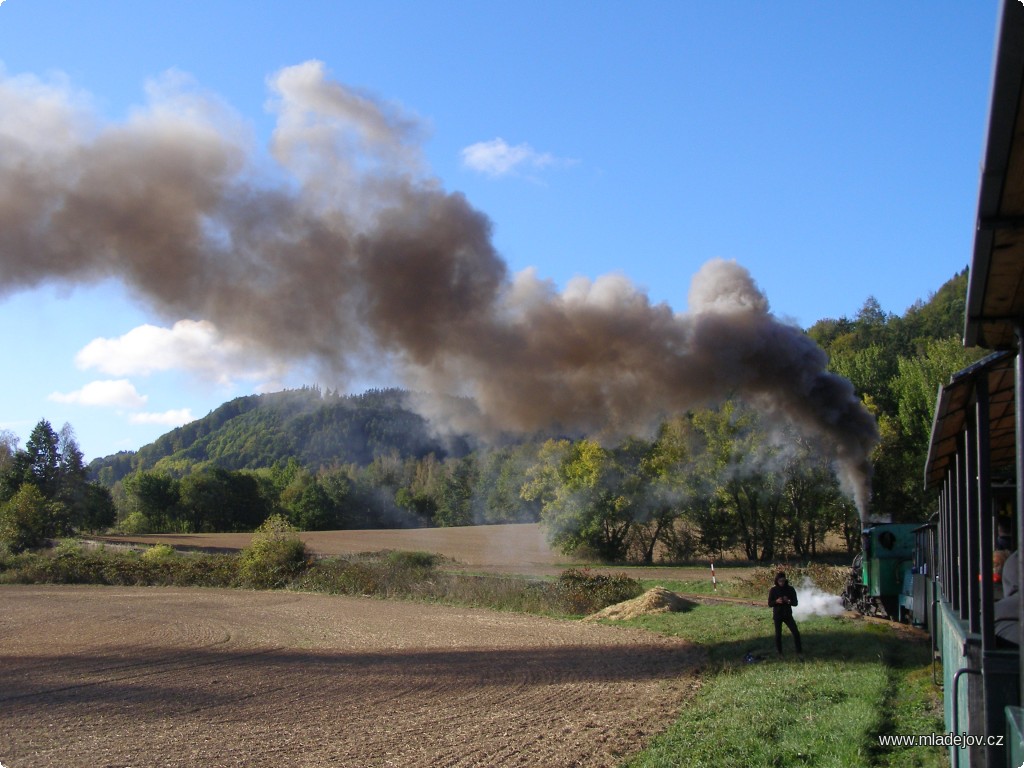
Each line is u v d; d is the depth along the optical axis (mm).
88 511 96375
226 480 108688
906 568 21859
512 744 10422
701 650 18766
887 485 45625
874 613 23656
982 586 6656
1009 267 5297
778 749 9266
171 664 18203
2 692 15016
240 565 43188
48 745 11062
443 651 19500
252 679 16109
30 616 28891
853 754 8836
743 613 24734
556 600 29578
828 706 11367
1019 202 4781
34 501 64312
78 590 41094
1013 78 3912
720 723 10672
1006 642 7012
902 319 94750
